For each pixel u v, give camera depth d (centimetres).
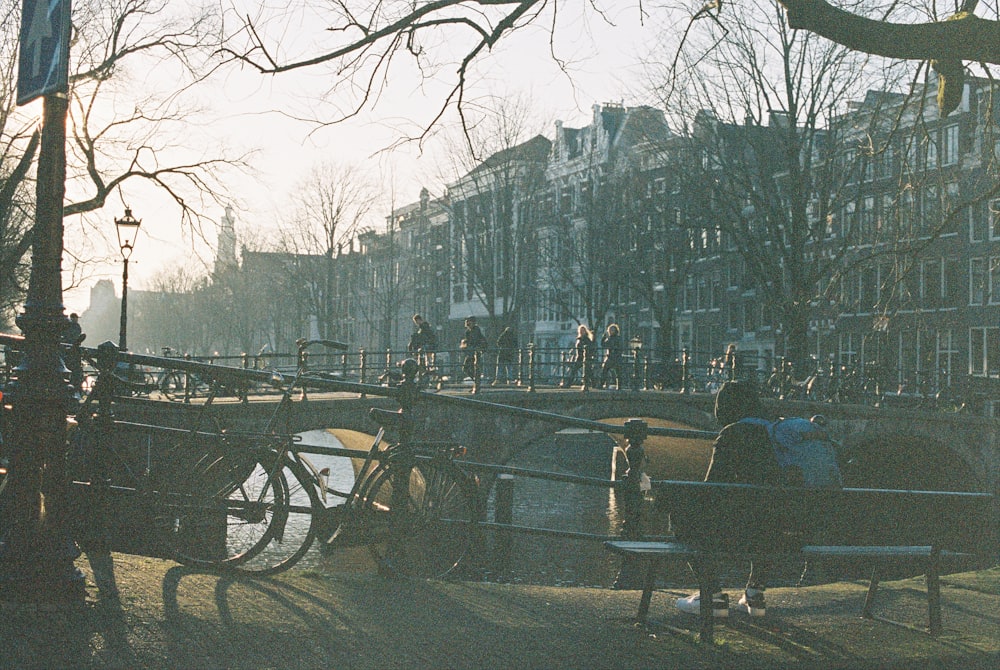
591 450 4866
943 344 3959
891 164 1415
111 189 2481
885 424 3088
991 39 696
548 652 513
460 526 696
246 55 821
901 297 1315
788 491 555
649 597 582
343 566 1658
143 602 546
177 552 648
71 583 537
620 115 5628
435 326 7369
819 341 3200
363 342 8431
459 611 584
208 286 8750
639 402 2870
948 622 620
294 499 655
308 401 2269
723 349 5159
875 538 571
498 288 5256
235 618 531
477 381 2664
